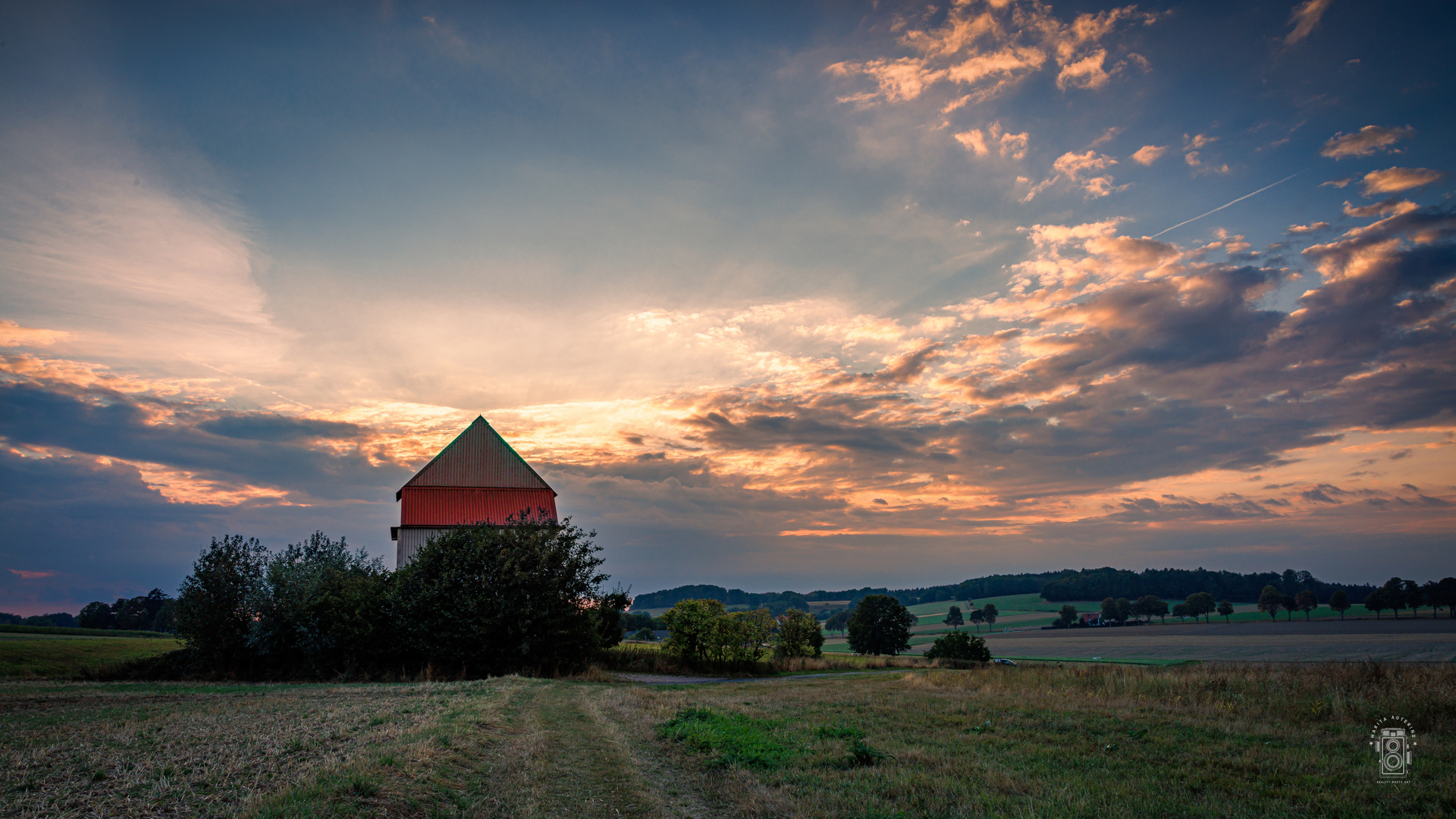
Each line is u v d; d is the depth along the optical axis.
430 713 15.80
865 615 101.19
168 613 87.81
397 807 7.89
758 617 58.31
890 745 13.20
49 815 7.12
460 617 34.44
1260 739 13.75
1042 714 17.41
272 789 8.18
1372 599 157.88
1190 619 179.25
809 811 8.53
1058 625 186.38
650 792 9.70
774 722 16.09
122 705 18.64
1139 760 11.88
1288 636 118.88
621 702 20.73
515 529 38.16
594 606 38.12
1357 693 17.98
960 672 36.09
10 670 33.97
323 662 34.00
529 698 21.97
